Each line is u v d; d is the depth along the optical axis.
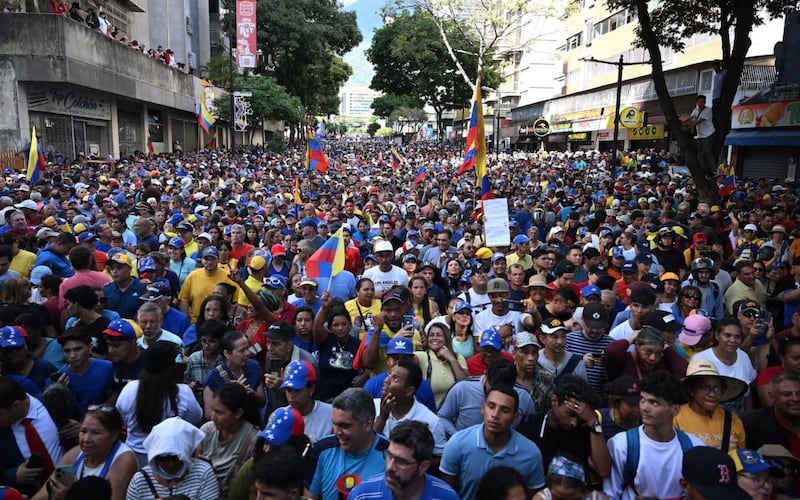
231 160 36.44
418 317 7.01
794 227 11.95
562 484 3.29
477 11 35.06
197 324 6.51
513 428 4.32
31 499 3.98
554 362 5.36
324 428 4.48
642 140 40.91
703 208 13.36
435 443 4.43
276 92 46.16
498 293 6.51
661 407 3.79
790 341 4.79
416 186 24.05
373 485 3.51
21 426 4.17
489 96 72.31
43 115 26.56
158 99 36.72
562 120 51.38
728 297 7.93
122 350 5.12
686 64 32.94
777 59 14.37
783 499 3.78
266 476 3.25
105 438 3.84
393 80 60.50
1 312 5.66
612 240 10.43
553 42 62.50
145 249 9.22
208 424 4.42
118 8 39.22
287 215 12.88
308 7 57.94
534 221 14.57
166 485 3.77
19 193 13.25
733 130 25.33
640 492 3.85
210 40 61.41
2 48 24.50
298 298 7.85
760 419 4.32
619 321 6.77
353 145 95.12
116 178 20.89
